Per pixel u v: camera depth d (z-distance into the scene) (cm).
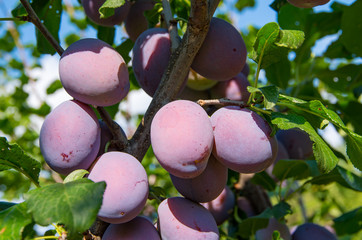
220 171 35
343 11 53
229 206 50
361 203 90
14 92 86
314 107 34
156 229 34
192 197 35
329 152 33
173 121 31
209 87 46
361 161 35
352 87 59
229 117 33
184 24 46
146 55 38
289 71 56
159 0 44
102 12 34
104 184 29
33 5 46
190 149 30
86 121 33
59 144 32
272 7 50
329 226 54
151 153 71
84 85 32
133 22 47
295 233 48
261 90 32
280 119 32
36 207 28
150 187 38
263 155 33
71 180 31
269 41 35
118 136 34
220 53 37
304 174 49
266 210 48
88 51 33
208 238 33
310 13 55
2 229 30
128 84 35
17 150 34
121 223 32
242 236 49
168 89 34
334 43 59
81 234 32
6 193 74
